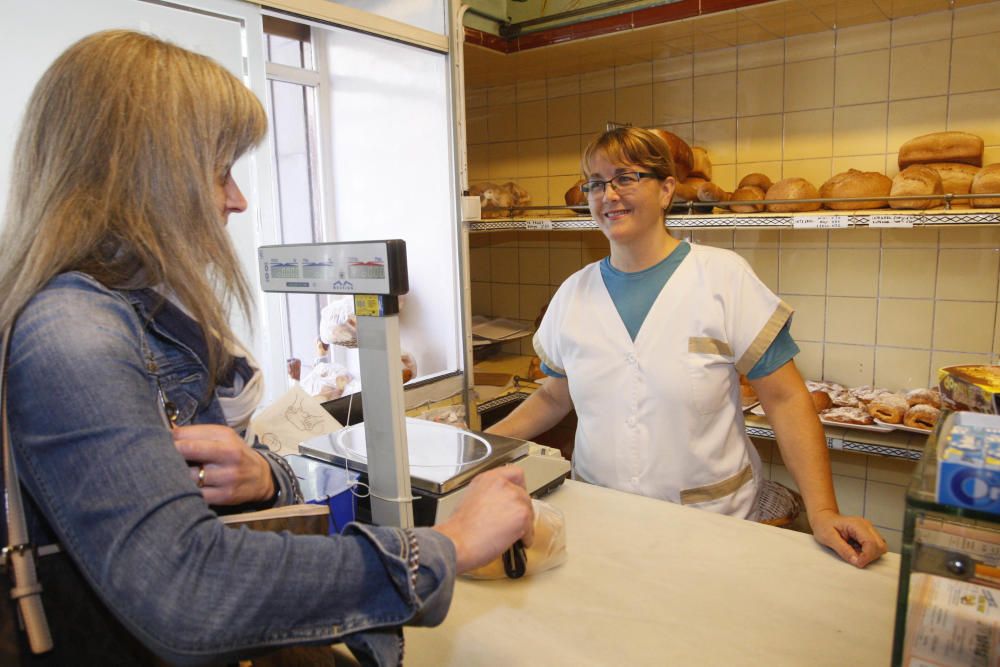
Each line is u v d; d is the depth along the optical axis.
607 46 2.39
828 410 2.19
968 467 0.55
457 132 2.08
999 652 0.63
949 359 2.23
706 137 2.57
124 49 0.63
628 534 1.17
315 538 0.60
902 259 2.26
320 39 2.33
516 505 0.75
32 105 0.64
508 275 3.09
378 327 0.89
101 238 0.61
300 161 2.39
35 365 0.53
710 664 0.83
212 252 0.68
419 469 1.15
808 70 2.34
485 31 2.46
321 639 0.58
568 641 0.88
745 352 1.56
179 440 0.69
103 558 0.51
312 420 1.42
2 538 0.55
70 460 0.52
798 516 1.92
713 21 2.14
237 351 0.80
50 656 0.57
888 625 0.90
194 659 0.52
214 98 0.66
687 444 1.58
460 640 0.89
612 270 1.73
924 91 2.17
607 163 1.60
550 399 1.88
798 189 2.14
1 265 0.62
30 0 1.32
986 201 1.93
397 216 2.29
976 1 2.02
